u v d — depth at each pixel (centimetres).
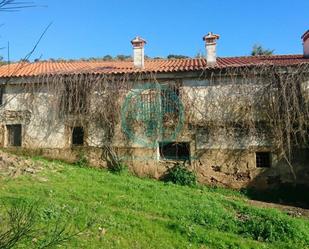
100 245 978
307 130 1697
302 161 1698
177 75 1809
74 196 1291
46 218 1035
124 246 996
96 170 1805
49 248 439
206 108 1788
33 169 1556
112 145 1850
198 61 2050
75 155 1883
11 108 1945
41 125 1923
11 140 1969
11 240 358
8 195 1200
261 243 1094
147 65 2014
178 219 1201
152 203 1309
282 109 1720
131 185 1513
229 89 1775
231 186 1744
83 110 1883
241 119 1756
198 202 1377
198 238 1069
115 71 1861
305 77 1714
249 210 1342
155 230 1095
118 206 1261
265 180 1720
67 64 2267
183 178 1738
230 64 1816
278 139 1716
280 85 1722
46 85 1923
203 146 1781
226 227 1180
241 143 1753
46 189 1315
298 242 1111
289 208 1501
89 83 1877
